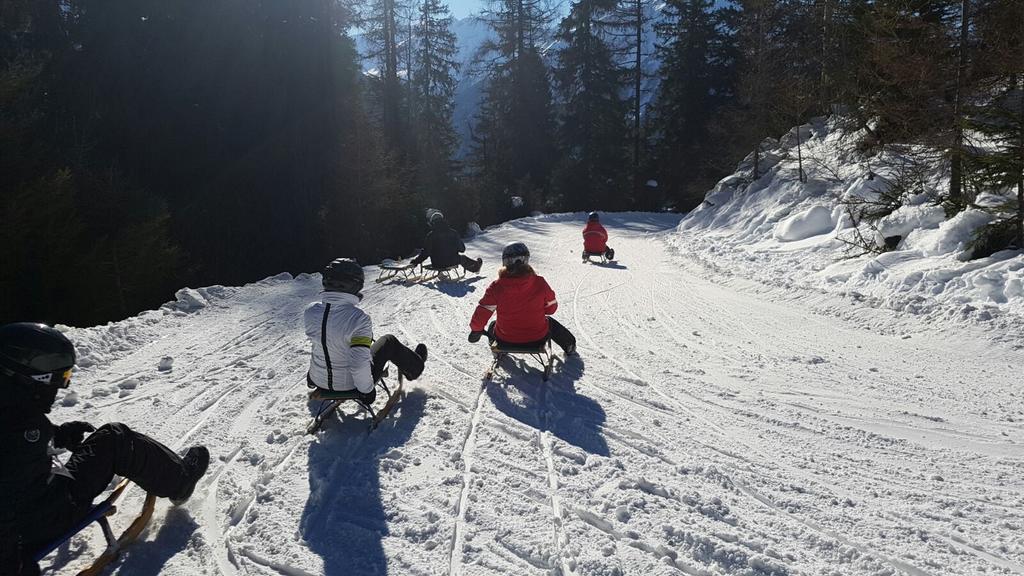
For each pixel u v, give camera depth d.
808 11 22.66
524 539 3.09
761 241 15.66
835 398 5.30
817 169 18.45
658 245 19.86
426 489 3.60
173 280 17.92
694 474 3.85
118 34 19.23
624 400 5.21
